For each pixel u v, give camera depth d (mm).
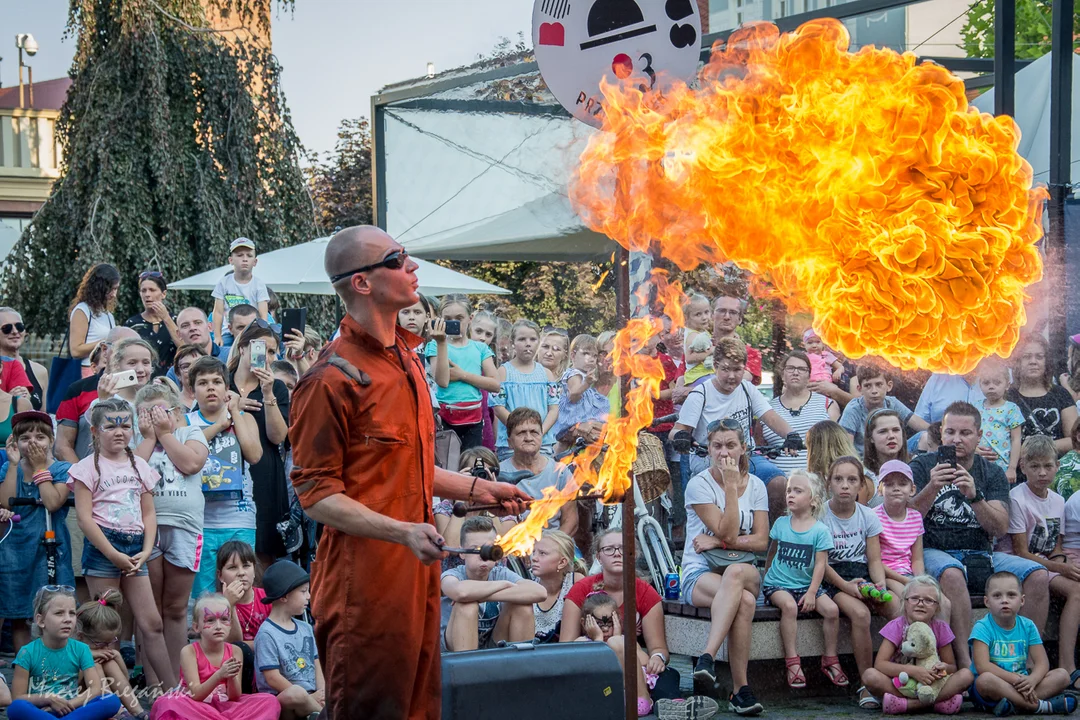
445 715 3629
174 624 5836
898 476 6184
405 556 3314
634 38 3844
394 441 3330
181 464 5801
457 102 9266
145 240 13625
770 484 6582
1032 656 5828
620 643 5449
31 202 19281
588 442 6980
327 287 10859
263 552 6352
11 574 6133
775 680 6023
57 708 5027
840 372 7836
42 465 6172
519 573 5930
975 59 8250
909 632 5727
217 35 14445
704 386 7059
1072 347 7074
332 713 3348
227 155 14320
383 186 9586
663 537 6492
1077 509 6465
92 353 6980
